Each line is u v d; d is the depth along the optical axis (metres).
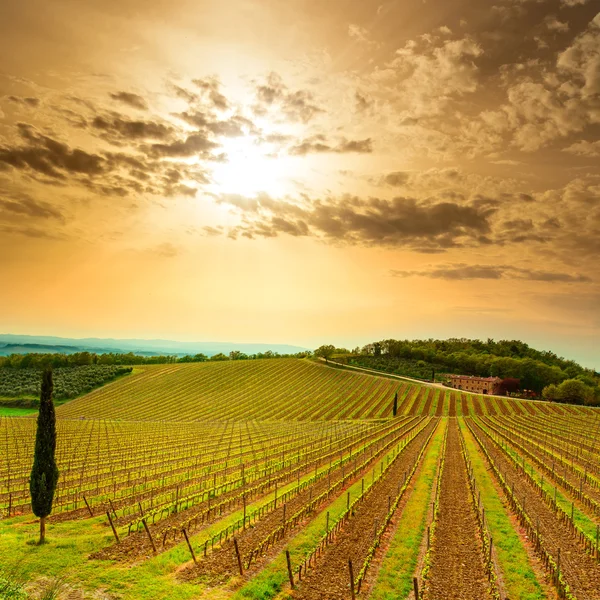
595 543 28.38
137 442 82.50
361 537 29.17
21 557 25.09
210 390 169.12
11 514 36.22
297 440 83.19
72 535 29.73
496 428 93.75
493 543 28.44
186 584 22.34
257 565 24.73
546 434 85.12
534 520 33.31
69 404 155.88
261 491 41.94
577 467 53.84
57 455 67.62
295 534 29.72
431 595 21.70
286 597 21.36
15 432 93.69
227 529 28.95
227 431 101.19
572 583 23.23
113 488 45.22
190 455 66.94
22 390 160.50
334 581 23.00
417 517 33.53
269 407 148.38
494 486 43.81
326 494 39.00
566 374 195.00
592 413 125.94
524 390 189.50
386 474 49.12
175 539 28.66
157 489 43.97
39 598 20.73
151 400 159.50
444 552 26.92
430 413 131.50
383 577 23.48
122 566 24.48
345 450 68.12
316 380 176.62
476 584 22.91
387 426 101.56
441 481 45.44
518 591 22.28
